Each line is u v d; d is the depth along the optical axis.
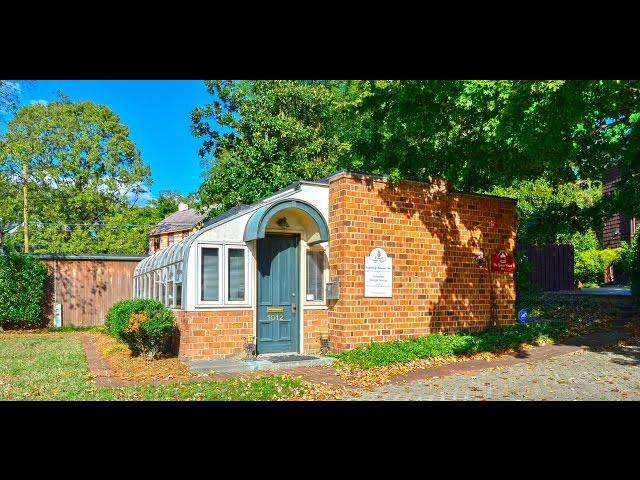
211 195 23.67
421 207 12.74
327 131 24.58
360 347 11.49
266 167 22.58
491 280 13.78
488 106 10.54
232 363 10.21
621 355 11.01
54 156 40.88
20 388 8.62
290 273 11.88
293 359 10.62
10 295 20.09
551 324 14.36
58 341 16.25
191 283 10.70
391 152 14.25
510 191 24.28
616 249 25.58
